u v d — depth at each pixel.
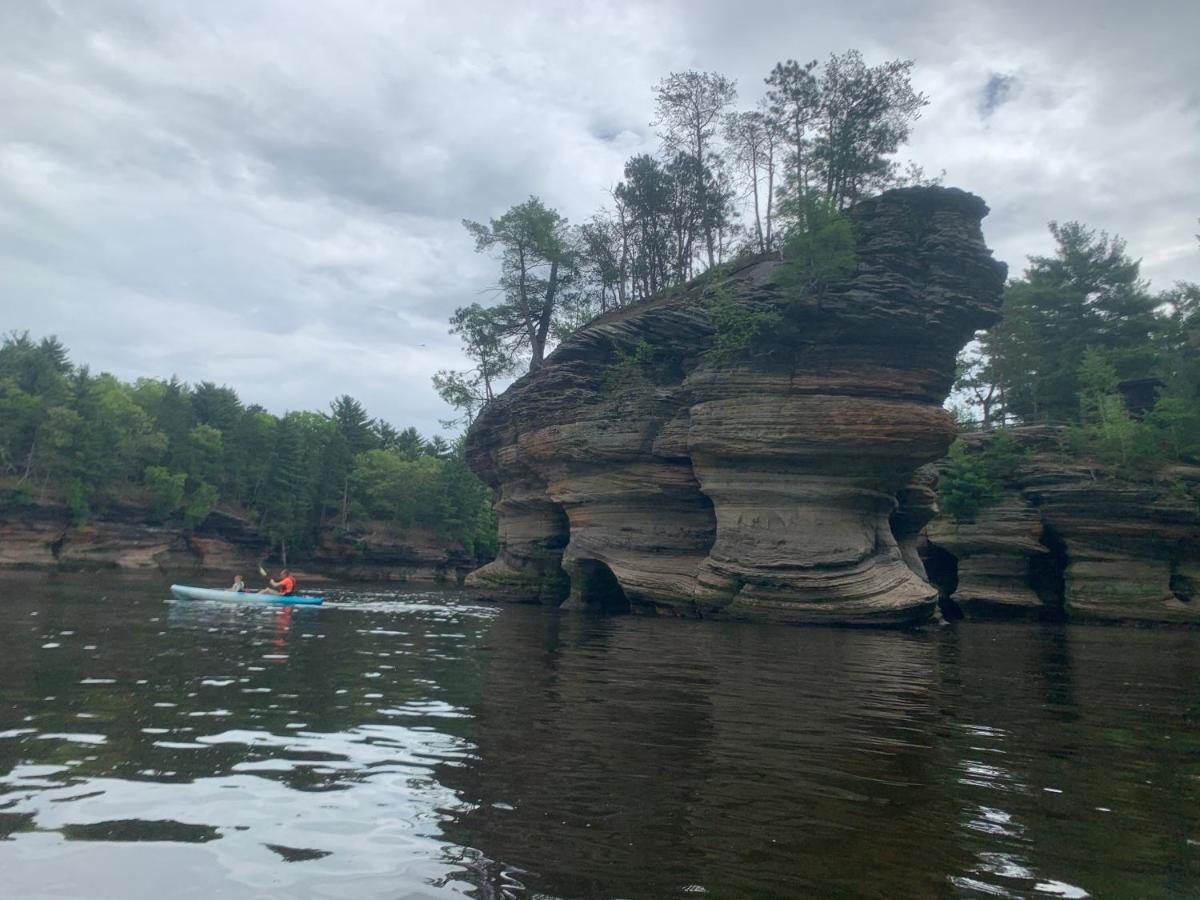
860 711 11.52
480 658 16.33
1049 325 54.25
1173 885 5.49
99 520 67.50
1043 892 5.34
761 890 5.24
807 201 28.59
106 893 4.93
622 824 6.41
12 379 68.44
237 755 8.12
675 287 38.81
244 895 4.96
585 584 34.12
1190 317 51.06
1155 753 9.44
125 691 11.42
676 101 42.41
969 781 7.99
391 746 8.67
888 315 27.73
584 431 33.38
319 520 82.81
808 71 35.75
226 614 25.05
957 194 29.42
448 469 83.56
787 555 27.30
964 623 33.00
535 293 47.91
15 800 6.52
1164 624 33.44
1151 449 36.44
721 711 11.08
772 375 28.53
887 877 5.52
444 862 5.56
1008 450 39.84
